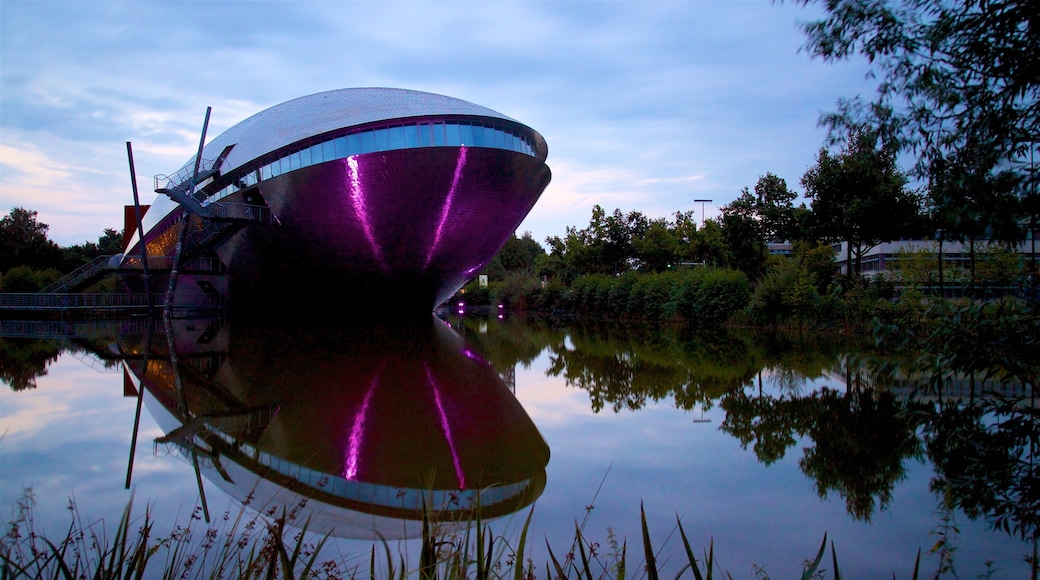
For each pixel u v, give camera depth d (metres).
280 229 28.80
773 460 6.47
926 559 4.11
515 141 27.22
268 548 3.34
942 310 5.19
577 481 5.86
